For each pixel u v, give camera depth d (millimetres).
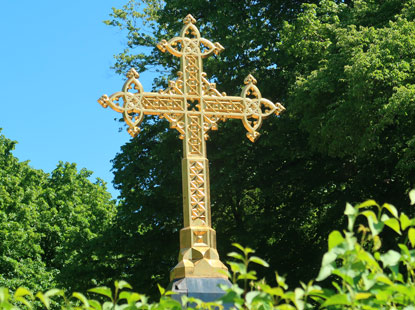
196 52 7633
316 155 17703
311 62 16812
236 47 18359
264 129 17453
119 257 20219
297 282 16672
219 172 17641
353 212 3006
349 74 13883
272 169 18047
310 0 19203
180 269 6445
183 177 7074
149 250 19516
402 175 15492
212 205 18781
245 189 18656
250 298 2945
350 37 14961
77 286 20438
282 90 17938
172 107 7422
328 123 14242
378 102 13688
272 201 18703
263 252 17828
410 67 14094
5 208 30203
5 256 27922
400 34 14484
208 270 6441
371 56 13906
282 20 18859
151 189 18906
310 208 18453
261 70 18609
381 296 2926
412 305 2949
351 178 17562
